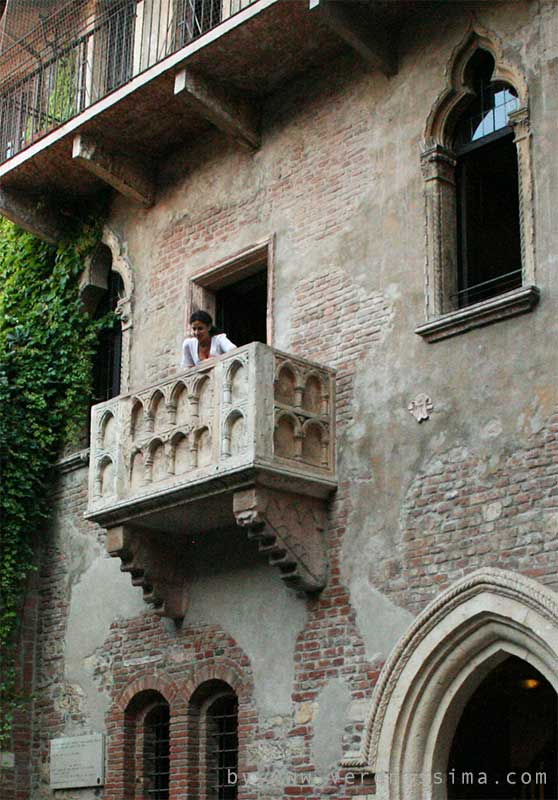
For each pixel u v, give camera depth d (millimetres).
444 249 12953
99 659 15586
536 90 12383
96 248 17453
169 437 13305
